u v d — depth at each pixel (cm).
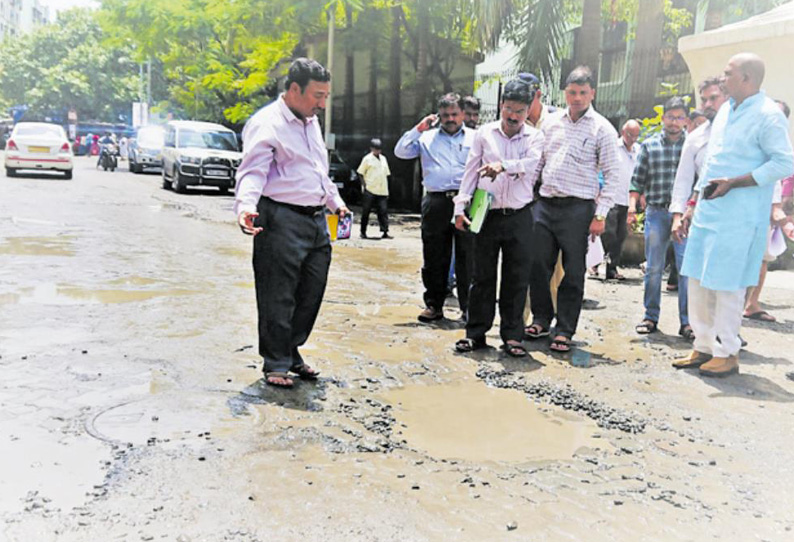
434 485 326
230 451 348
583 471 350
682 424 422
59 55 6156
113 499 295
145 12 2442
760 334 663
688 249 529
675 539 287
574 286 573
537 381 494
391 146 2206
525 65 1401
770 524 303
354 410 418
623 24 2222
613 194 563
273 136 423
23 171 2681
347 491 314
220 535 271
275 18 1955
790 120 1012
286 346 450
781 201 644
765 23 1017
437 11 1908
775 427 422
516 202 539
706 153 529
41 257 889
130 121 6212
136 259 924
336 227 471
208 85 2769
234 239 1191
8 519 275
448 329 640
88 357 488
